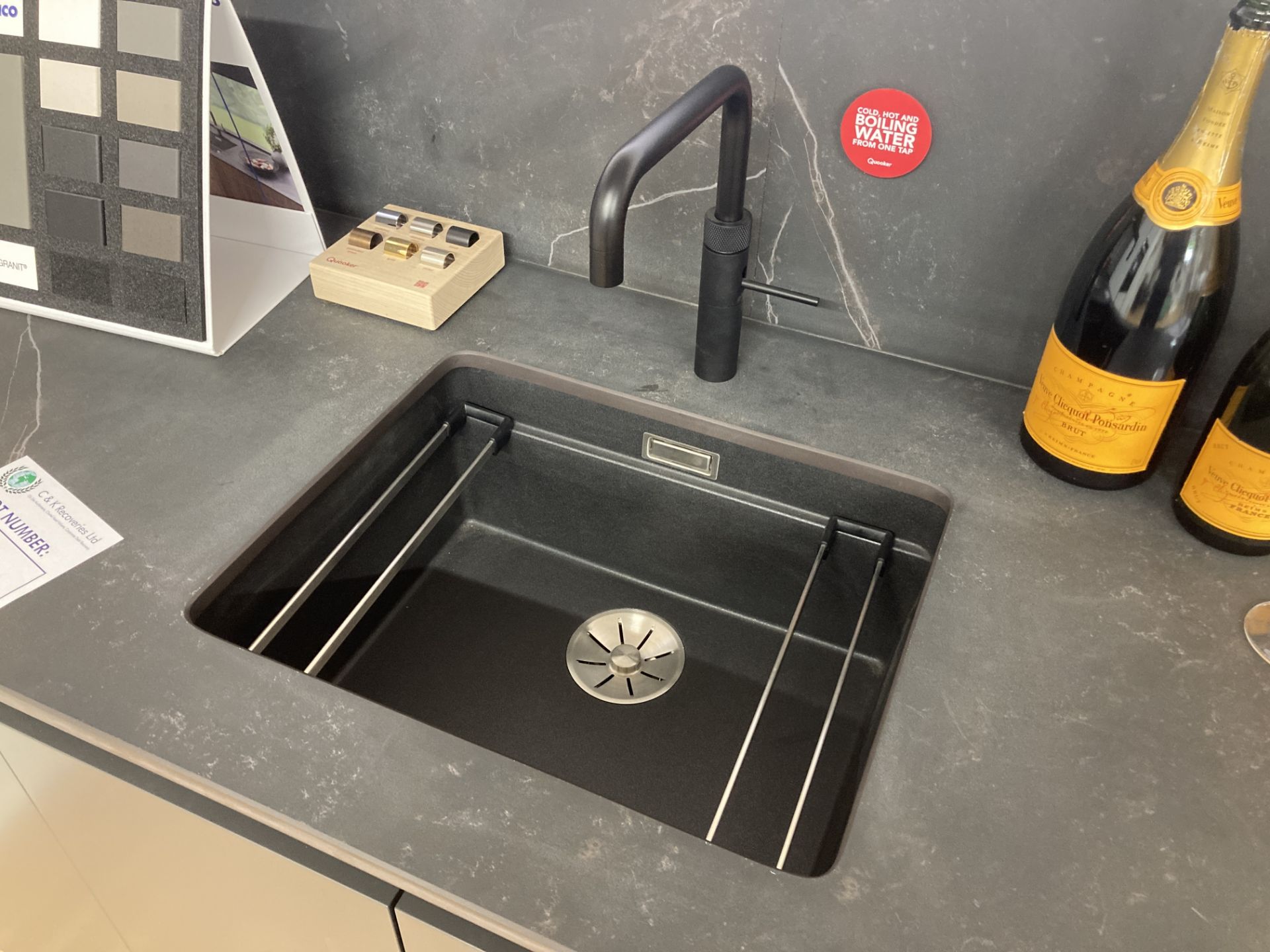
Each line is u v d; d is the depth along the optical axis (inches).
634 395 38.2
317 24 41.2
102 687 28.1
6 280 39.9
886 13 32.0
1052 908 24.0
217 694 28.1
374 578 40.8
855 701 39.3
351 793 26.0
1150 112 30.7
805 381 39.1
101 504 33.2
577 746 38.0
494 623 42.4
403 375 38.8
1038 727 27.6
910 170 34.9
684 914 23.8
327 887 26.9
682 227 40.5
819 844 34.8
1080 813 25.8
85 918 40.2
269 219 44.2
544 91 39.0
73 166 37.3
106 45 35.5
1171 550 32.3
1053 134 32.3
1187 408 36.2
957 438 36.5
